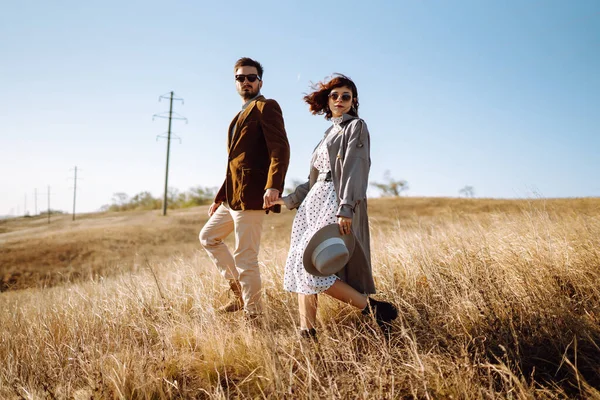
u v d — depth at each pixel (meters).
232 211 3.38
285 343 2.64
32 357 2.92
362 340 2.63
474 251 3.79
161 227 30.31
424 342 2.54
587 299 2.79
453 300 2.87
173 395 2.34
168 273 5.31
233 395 2.31
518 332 2.42
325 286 2.64
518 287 2.91
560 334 2.29
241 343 2.75
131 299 4.02
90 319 3.65
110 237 26.14
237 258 3.33
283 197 3.12
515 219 4.88
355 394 2.03
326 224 2.67
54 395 2.32
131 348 2.94
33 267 19.53
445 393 1.95
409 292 3.29
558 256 3.38
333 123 3.02
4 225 65.06
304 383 2.13
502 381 2.04
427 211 26.98
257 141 3.38
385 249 4.62
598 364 2.06
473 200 33.06
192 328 3.13
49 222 62.94
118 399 2.26
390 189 56.28
